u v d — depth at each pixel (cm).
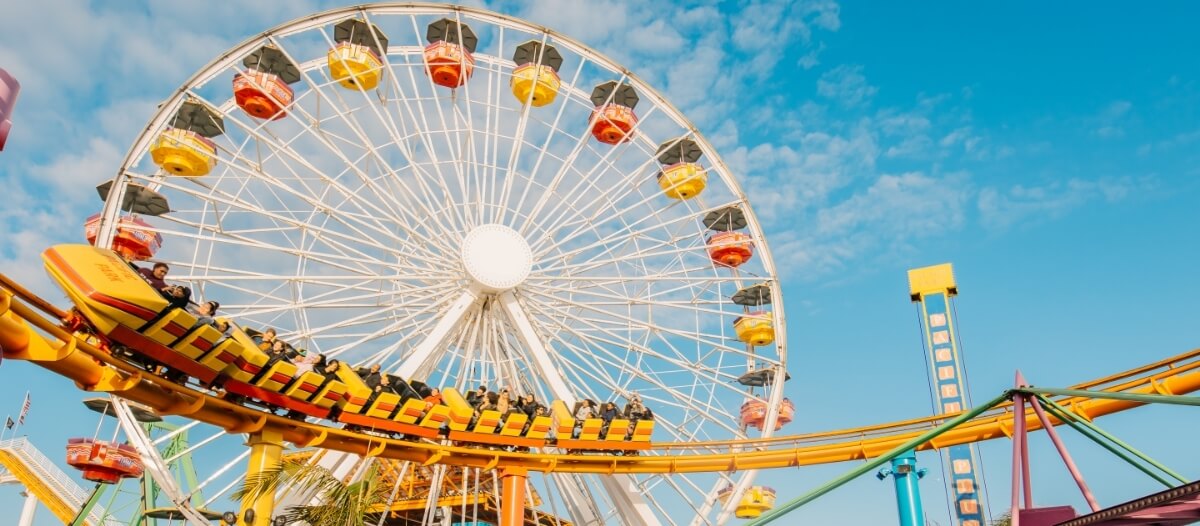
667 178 3769
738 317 3916
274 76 3203
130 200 3192
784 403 3994
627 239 3506
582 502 3262
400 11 3394
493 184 3328
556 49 3709
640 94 3794
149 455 2558
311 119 3095
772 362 3616
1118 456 1775
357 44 3394
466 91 3338
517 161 3388
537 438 2575
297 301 3078
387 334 3136
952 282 3900
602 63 3731
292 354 2144
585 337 3384
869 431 2639
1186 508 1334
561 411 2764
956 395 3691
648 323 3441
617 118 3684
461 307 3133
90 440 3759
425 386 2536
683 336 3500
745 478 3162
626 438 2691
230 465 2503
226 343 1859
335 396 2209
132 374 1822
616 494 3009
